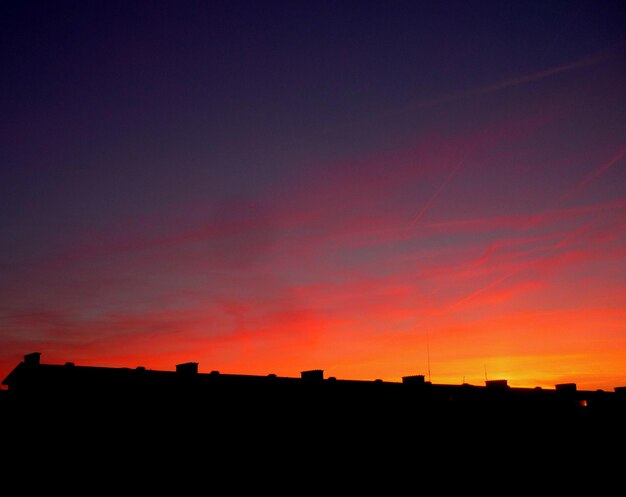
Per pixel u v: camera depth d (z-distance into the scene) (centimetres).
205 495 1794
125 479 1714
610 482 2559
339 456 2158
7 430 1753
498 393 2748
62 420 1769
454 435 2491
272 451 2019
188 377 2075
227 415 2017
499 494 2386
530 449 2575
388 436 2339
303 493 1980
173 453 1828
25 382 1845
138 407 1875
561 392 2938
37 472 1673
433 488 2280
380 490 2164
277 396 2195
